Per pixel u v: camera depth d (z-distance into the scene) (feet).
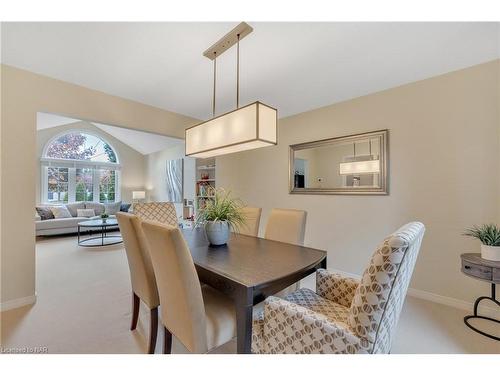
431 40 6.07
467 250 7.23
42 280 9.44
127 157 26.63
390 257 3.07
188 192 21.07
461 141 7.36
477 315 6.71
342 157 10.06
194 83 8.53
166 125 11.22
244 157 14.34
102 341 5.56
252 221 8.24
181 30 5.76
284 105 10.62
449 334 5.93
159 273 4.35
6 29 5.66
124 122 9.82
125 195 26.45
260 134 5.21
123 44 6.28
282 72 7.73
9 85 7.25
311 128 11.18
